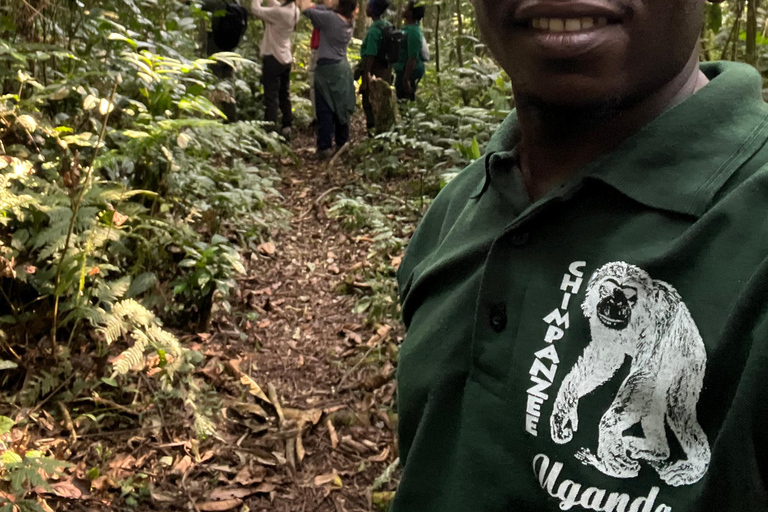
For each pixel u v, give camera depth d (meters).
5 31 2.81
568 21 0.53
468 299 0.69
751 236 0.51
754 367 0.46
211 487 2.04
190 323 2.84
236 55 3.05
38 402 2.18
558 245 0.61
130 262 2.82
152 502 1.95
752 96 0.60
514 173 0.71
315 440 2.31
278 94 6.09
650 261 0.54
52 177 2.39
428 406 0.69
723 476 0.47
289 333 3.00
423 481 0.68
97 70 2.83
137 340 2.01
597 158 0.61
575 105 0.56
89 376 2.31
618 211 0.58
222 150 3.44
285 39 5.83
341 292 3.37
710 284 0.51
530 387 0.59
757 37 2.63
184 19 3.66
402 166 4.87
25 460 1.66
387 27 6.05
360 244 3.85
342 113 5.55
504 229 0.64
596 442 0.54
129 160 2.63
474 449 0.61
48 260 2.35
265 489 2.07
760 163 0.54
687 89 0.62
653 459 0.52
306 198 4.68
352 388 2.61
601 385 0.55
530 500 0.57
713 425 0.50
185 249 2.78
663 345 0.52
